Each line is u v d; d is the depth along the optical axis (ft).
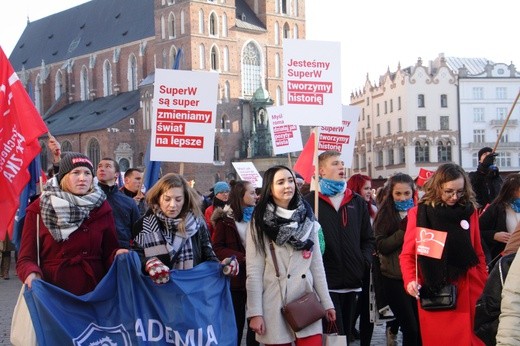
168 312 23.31
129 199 33.22
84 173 23.52
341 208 30.01
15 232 31.12
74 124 281.13
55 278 23.07
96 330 22.94
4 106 31.71
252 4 269.03
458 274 26.00
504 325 15.90
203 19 247.09
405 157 314.76
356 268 29.60
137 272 23.20
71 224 22.99
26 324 22.74
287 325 24.32
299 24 272.51
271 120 54.08
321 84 32.45
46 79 331.77
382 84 337.31
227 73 250.57
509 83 319.68
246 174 74.33
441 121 315.37
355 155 372.38
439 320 26.32
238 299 32.50
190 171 238.48
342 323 29.50
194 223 24.30
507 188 32.22
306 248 24.30
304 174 40.65
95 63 303.89
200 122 34.14
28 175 31.63
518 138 321.93
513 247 22.90
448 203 26.13
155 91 33.86
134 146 256.32
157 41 257.55
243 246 31.89
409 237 27.02
